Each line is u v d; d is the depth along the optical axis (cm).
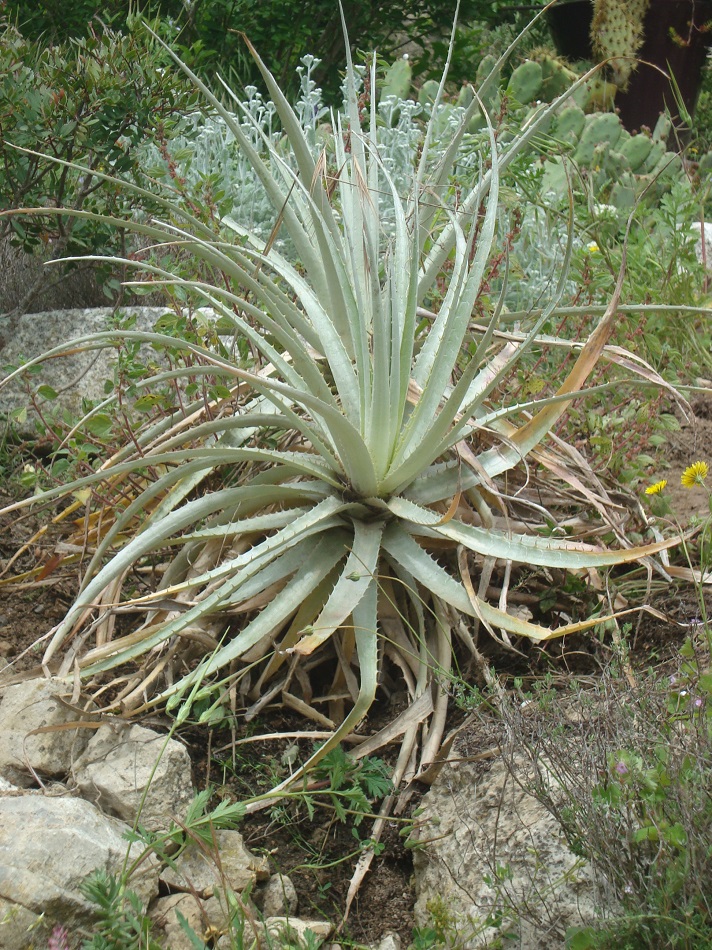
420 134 530
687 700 210
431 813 241
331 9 892
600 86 870
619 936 180
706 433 405
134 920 193
